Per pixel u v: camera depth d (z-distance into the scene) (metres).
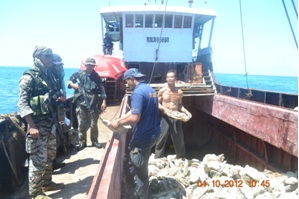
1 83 66.19
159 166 6.00
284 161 6.48
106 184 2.27
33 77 3.42
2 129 4.10
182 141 6.68
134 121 3.56
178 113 6.01
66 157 5.55
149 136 3.74
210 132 12.55
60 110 3.81
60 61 3.87
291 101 7.79
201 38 17.25
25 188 4.34
